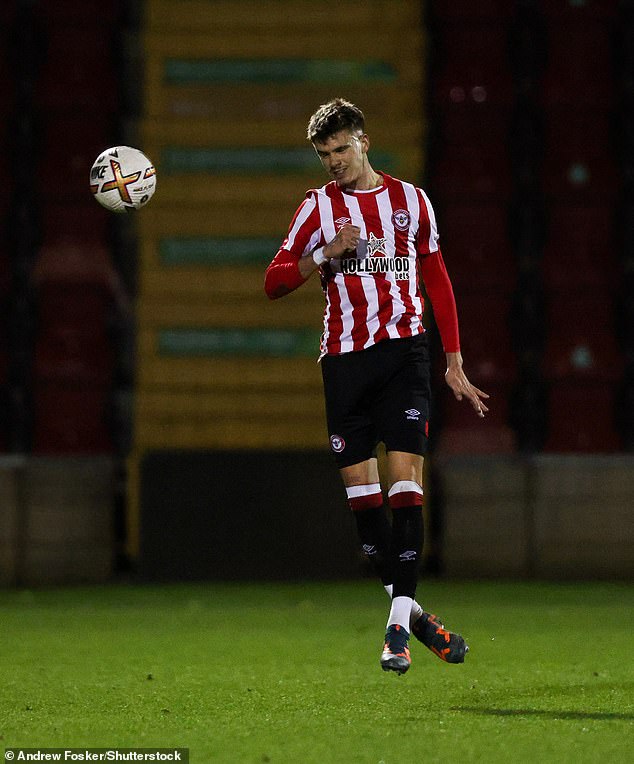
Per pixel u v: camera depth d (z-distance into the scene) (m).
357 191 18.11
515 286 46.62
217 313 46.66
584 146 47.09
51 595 40.47
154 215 46.81
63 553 44.62
